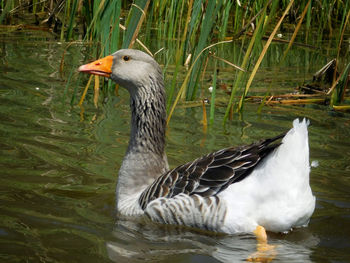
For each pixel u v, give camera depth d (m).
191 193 8.99
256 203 8.71
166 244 8.43
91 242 8.24
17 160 11.20
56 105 14.78
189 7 12.20
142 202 9.52
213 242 8.59
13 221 8.70
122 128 13.49
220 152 9.38
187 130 13.51
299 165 8.57
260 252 8.24
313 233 9.00
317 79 18.47
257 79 18.72
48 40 22.33
